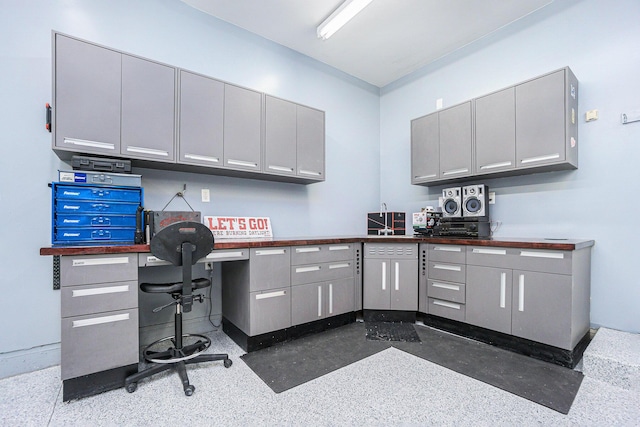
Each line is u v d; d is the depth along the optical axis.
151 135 2.05
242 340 2.27
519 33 2.74
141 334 2.32
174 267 2.47
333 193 3.59
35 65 1.95
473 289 2.40
